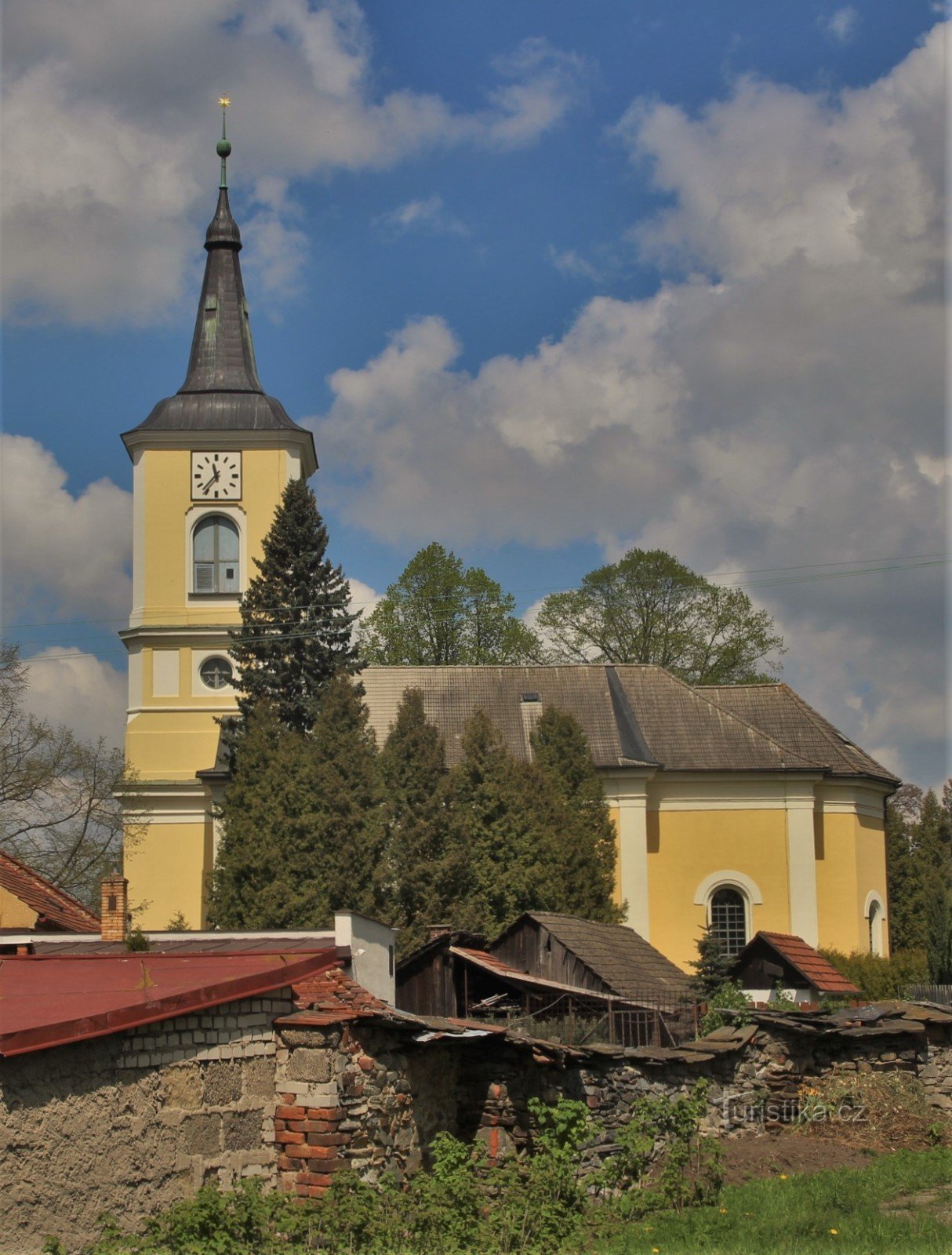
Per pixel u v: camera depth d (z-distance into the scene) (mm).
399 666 57750
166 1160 16344
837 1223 18109
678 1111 21375
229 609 56969
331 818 42938
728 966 42250
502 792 44781
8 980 18016
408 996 28297
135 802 54750
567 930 34156
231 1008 17516
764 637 70562
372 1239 15750
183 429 57406
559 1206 17547
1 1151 14453
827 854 54375
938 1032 26438
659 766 53344
